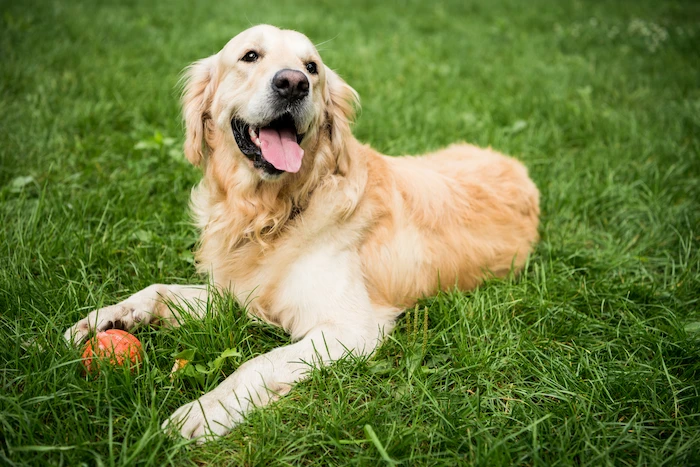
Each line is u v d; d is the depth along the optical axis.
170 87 1.82
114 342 0.93
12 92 1.66
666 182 1.42
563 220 1.34
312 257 1.03
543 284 1.11
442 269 1.13
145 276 1.11
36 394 0.87
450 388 0.96
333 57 2.29
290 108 1.00
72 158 1.40
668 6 3.65
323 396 0.91
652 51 2.53
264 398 0.92
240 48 1.05
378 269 1.07
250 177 1.04
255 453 0.84
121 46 2.21
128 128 1.60
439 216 1.13
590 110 1.75
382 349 1.01
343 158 1.07
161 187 1.34
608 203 1.37
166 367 0.95
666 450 0.86
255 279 1.06
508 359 0.97
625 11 3.48
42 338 0.93
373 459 0.84
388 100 1.83
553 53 2.54
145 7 3.03
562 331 1.04
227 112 1.05
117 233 1.19
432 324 1.06
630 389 0.94
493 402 0.94
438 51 2.53
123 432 0.85
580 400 0.92
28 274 1.05
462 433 0.87
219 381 0.95
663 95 1.95
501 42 2.78
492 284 1.15
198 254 1.12
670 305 1.10
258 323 1.03
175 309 1.02
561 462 0.84
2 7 2.54
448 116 1.73
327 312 1.01
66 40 2.16
